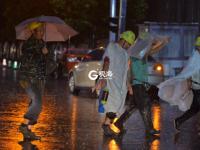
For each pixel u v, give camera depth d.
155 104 31.52
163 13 67.69
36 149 16.52
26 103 29.23
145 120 19.86
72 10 61.91
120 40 19.69
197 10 66.44
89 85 35.12
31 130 19.80
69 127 21.08
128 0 60.47
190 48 50.09
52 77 57.62
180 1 67.06
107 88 19.22
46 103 30.02
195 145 17.84
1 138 18.30
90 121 22.84
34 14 72.06
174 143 18.19
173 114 26.42
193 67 20.17
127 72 19.64
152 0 67.94
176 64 47.91
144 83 19.91
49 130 20.27
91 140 18.36
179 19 67.06
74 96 35.03
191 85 20.36
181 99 20.64
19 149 16.44
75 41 66.00
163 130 21.03
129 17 60.69
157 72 38.28
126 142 18.19
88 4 61.16
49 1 64.25
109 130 19.16
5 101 30.20
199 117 25.33
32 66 18.28
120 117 19.77
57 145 17.25
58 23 19.05
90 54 35.91
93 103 30.52
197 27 50.53
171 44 49.69
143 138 19.08
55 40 20.02
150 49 20.27
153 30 48.78
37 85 18.30
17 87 40.03
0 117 23.41
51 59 18.56
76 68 36.31
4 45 97.56
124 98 19.30
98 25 62.47
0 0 92.88
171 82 20.50
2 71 66.69
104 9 61.56
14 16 77.50
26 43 18.45
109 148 16.98
